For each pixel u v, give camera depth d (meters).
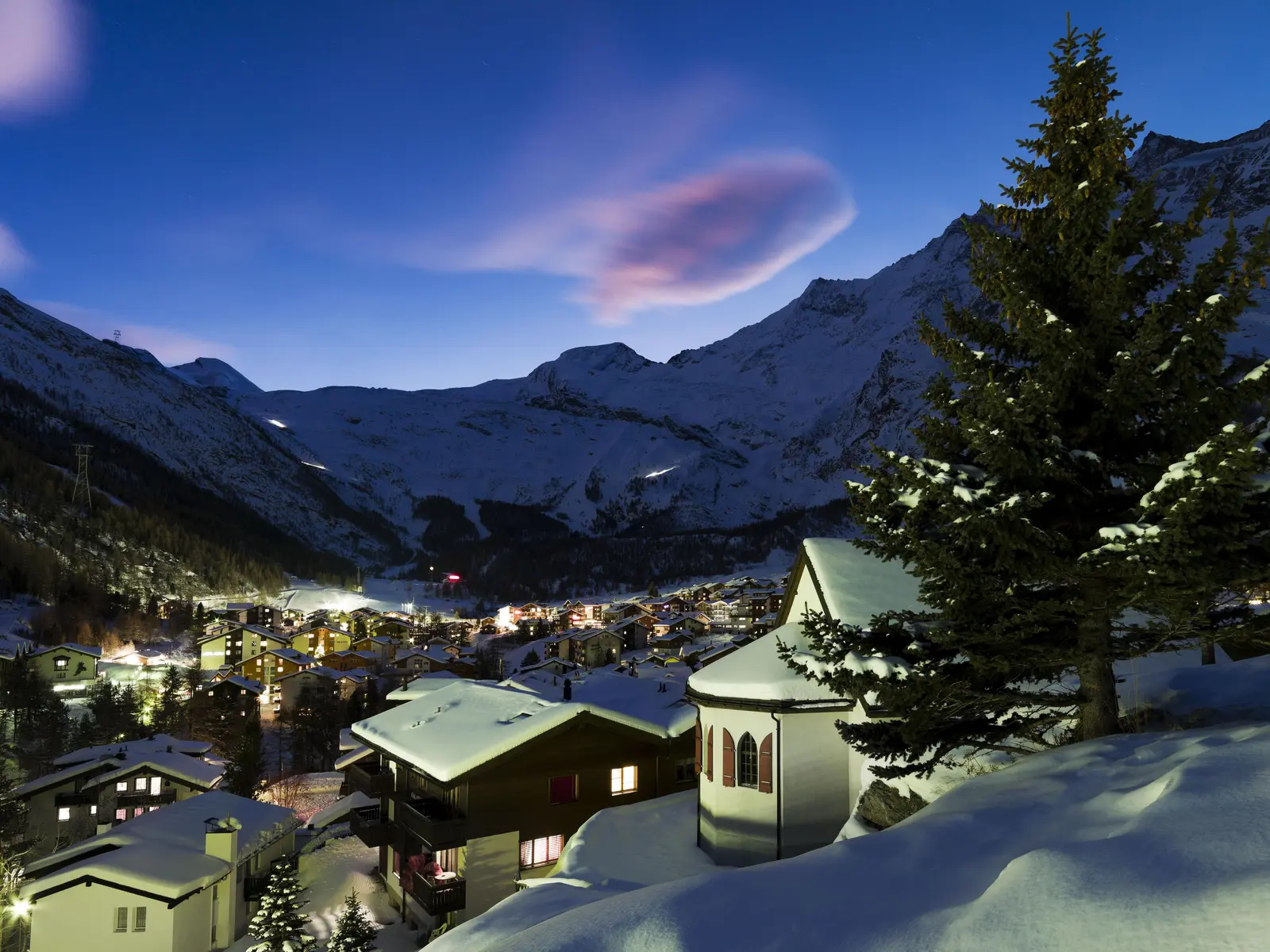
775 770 21.25
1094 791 9.27
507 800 29.42
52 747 69.00
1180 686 14.77
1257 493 9.94
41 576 143.38
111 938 31.92
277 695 118.44
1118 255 12.09
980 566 11.64
